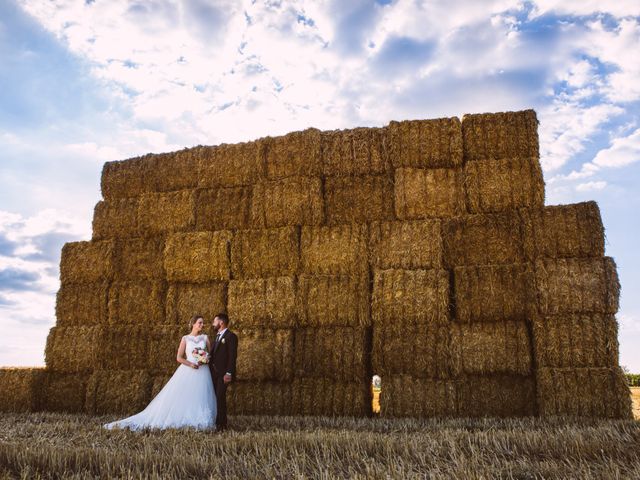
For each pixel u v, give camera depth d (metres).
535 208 11.58
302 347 12.08
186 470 5.89
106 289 13.82
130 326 13.41
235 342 9.65
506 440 6.96
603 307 10.70
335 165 12.95
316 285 12.20
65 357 13.73
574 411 10.34
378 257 12.03
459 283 11.45
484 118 12.27
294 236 12.60
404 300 11.57
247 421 10.65
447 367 11.18
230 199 13.47
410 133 12.44
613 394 10.31
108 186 14.99
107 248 14.02
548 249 11.17
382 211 12.49
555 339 10.71
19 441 7.58
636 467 5.39
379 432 9.12
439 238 11.79
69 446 7.02
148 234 14.05
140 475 5.34
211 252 13.06
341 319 11.95
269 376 12.09
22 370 13.75
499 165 11.90
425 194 12.16
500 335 11.02
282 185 12.98
